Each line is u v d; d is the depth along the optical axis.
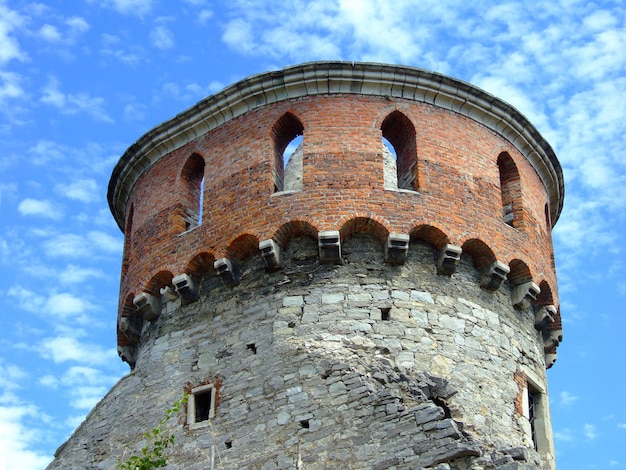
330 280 26.95
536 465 24.33
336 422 24.09
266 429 24.83
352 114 29.14
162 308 28.95
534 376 28.05
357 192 27.62
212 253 28.00
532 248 29.28
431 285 27.19
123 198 32.88
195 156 30.53
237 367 26.34
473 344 26.75
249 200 28.22
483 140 30.09
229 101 30.08
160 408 26.77
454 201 28.20
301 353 25.67
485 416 25.67
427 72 29.59
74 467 27.02
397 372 25.20
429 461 22.47
